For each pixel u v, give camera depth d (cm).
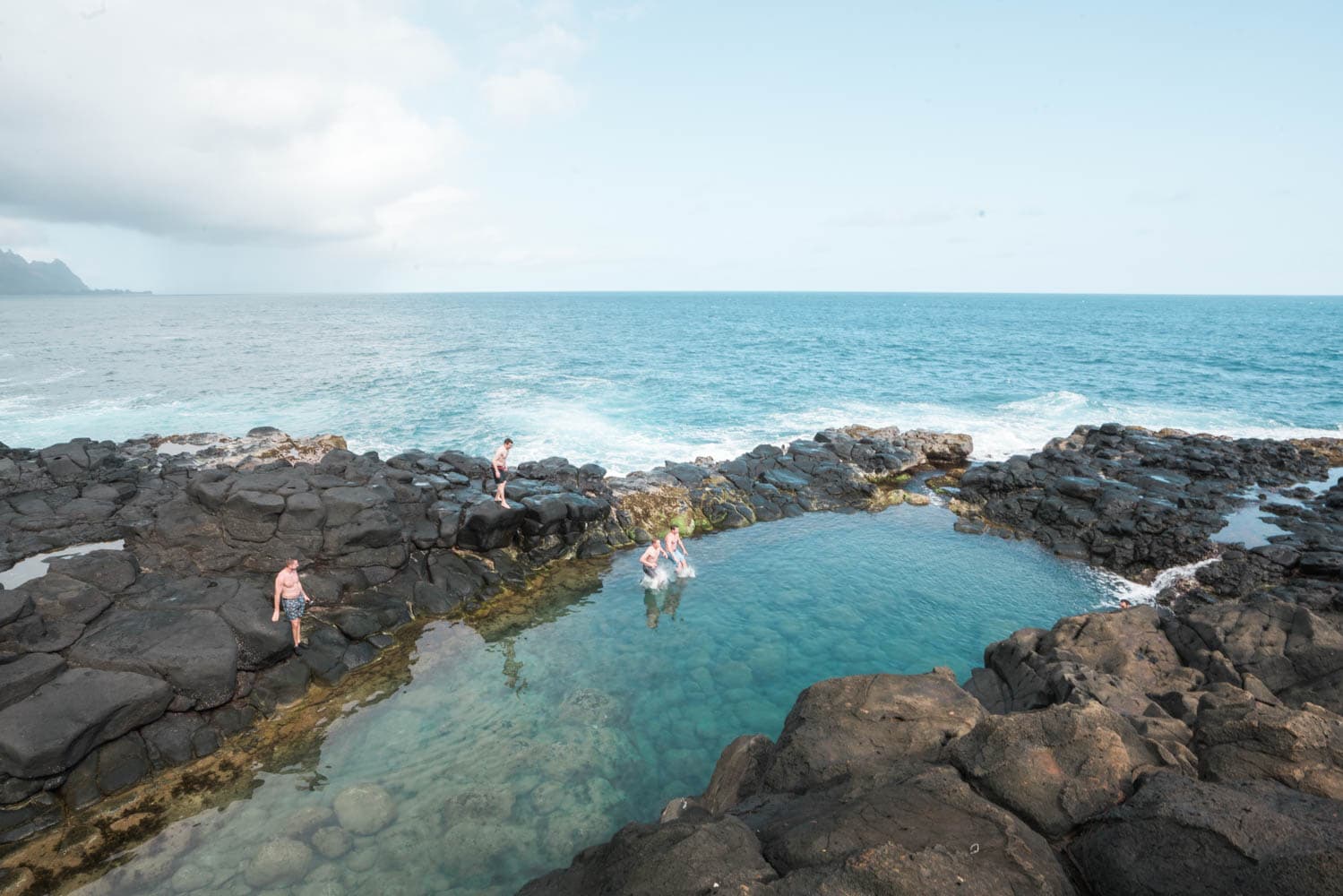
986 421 4072
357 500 1766
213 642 1325
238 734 1288
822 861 666
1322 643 1166
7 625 1230
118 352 6838
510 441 2239
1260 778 778
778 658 1582
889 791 772
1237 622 1282
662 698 1427
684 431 3738
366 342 8056
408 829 1055
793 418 4109
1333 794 726
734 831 738
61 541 1864
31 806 1055
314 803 1114
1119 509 2350
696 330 10694
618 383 5175
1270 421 4041
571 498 2230
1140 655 1285
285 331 9900
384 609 1691
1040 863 656
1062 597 1925
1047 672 1227
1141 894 640
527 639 1675
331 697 1422
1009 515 2541
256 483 1738
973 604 1867
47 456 2380
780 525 2495
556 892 793
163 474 2472
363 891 941
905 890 593
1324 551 2020
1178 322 12800
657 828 802
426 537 1958
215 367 5719
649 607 1845
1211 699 989
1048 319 13888
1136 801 707
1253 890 591
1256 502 2573
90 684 1187
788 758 953
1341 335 9325
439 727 1323
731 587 1973
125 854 1002
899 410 4344
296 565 1467
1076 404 4506
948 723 957
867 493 2788
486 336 9144
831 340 8912
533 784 1163
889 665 1552
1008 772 797
